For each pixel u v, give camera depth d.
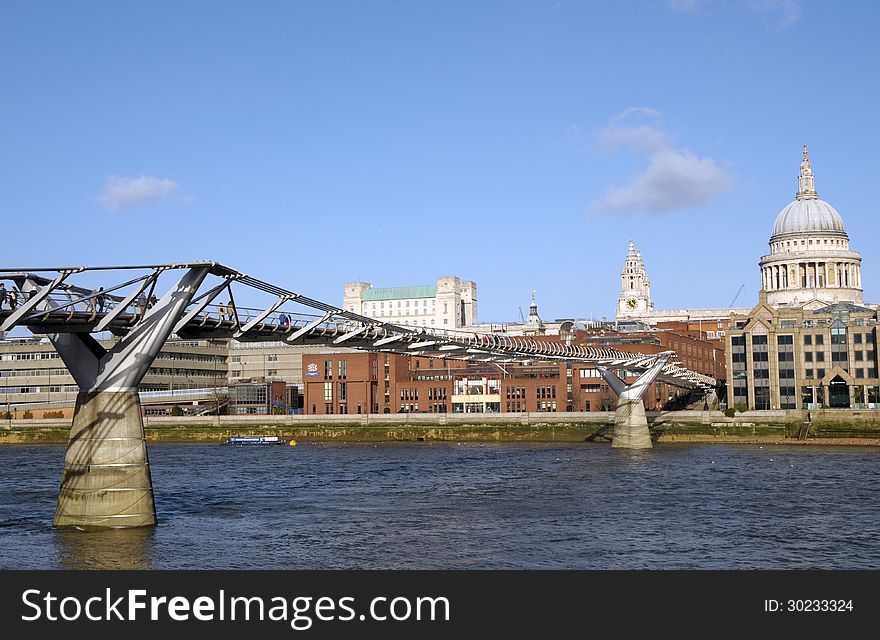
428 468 112.50
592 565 53.09
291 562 53.34
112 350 60.78
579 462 119.00
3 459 135.25
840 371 167.38
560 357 124.56
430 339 91.25
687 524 65.88
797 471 103.06
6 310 51.88
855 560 54.62
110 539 58.47
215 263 60.28
